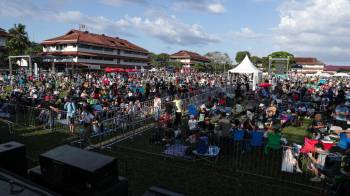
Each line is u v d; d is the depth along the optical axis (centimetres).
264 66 10681
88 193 409
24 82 3272
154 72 7250
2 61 6350
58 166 432
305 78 5766
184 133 1357
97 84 3138
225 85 3300
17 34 6475
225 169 1019
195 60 13262
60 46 7581
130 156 1129
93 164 423
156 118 1648
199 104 2283
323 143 1103
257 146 1237
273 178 944
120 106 1712
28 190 331
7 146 496
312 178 937
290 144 1309
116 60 8738
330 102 2080
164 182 890
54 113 1579
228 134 1204
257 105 2059
